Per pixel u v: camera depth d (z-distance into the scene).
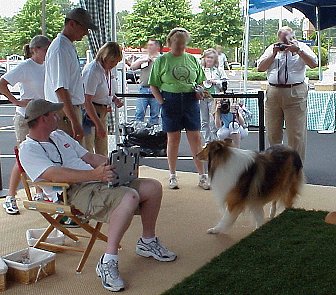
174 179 5.62
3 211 4.70
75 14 3.89
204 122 7.47
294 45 5.43
